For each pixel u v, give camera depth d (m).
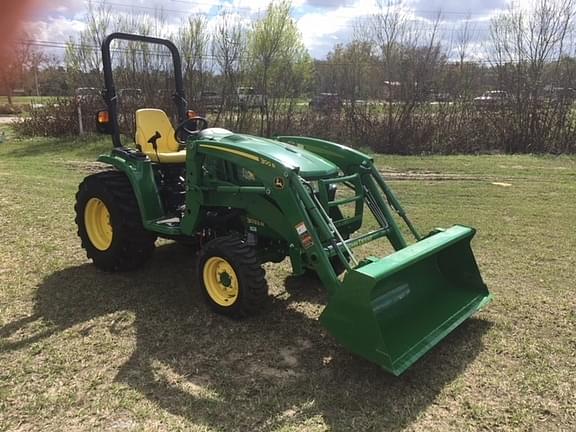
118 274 4.34
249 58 15.44
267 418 2.48
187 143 3.71
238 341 3.24
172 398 2.64
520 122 13.49
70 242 5.16
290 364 2.98
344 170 3.89
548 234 5.66
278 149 3.55
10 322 3.45
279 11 15.64
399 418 2.49
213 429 2.40
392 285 3.19
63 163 11.12
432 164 10.81
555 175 9.43
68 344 3.17
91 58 16.41
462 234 3.42
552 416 2.53
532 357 3.05
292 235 3.29
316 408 2.56
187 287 4.08
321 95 15.02
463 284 3.64
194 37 15.20
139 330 3.36
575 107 13.30
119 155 4.30
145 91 15.20
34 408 2.54
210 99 15.31
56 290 3.98
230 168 3.56
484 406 2.59
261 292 3.36
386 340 2.88
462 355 3.07
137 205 4.17
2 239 5.21
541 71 13.57
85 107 16.53
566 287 4.14
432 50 14.30
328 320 2.83
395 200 3.80
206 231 3.95
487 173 9.68
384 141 13.84
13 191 7.58
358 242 3.43
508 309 3.71
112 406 2.56
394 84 14.22
